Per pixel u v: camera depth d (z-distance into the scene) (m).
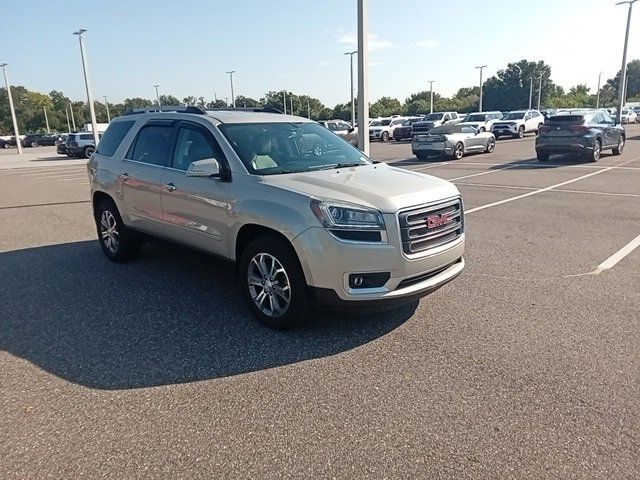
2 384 3.41
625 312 4.42
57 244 7.52
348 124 40.81
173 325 4.34
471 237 7.23
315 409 3.06
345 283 3.72
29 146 59.19
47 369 3.61
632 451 2.62
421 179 4.36
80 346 3.97
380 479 2.46
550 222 8.08
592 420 2.89
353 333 4.12
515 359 3.63
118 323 4.41
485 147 22.08
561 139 16.77
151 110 5.95
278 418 2.98
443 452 2.65
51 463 2.61
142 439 2.80
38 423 2.96
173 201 5.04
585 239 6.96
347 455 2.64
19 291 5.29
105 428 2.91
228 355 3.78
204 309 4.71
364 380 3.39
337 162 4.92
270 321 4.21
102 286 5.41
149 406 3.12
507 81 96.69
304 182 4.11
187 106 5.60
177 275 5.78
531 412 2.98
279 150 4.79
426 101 93.75
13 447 2.74
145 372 3.54
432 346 3.86
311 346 3.90
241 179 4.33
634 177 12.88
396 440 2.75
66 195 13.61
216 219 4.55
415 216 3.83
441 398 3.15
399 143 36.03
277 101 88.19
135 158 5.71
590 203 9.58
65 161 30.67
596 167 15.32
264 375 3.48
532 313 4.45
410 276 3.82
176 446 2.74
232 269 4.59
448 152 19.83
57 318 4.54
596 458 2.58
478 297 4.85
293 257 3.94
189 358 3.74
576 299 4.75
